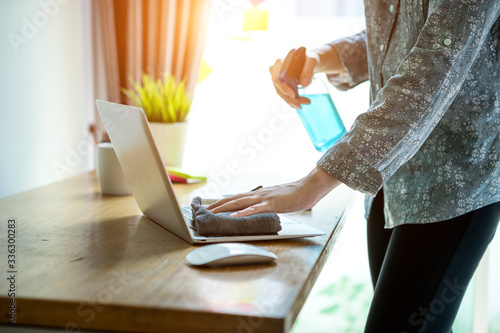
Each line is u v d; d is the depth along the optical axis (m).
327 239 1.08
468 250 1.05
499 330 2.45
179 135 1.87
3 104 1.94
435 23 0.97
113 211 1.32
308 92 1.41
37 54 2.16
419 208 1.07
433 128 1.01
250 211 1.05
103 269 0.87
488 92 1.04
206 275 0.85
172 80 2.34
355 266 2.98
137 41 2.56
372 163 0.98
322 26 2.54
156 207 1.11
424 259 1.06
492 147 1.06
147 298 0.75
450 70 0.96
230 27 2.62
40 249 0.99
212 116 2.69
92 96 2.68
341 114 2.56
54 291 0.77
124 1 2.54
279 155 2.67
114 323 0.73
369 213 1.38
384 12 1.18
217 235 1.04
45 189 1.59
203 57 2.64
